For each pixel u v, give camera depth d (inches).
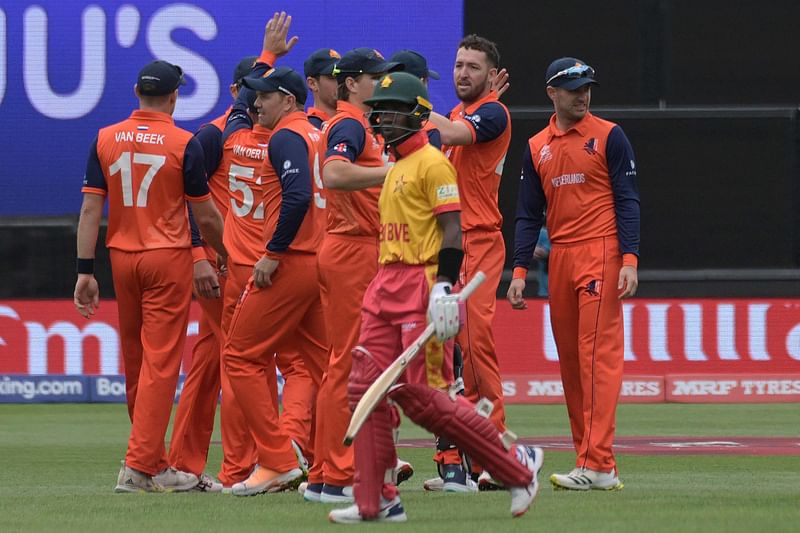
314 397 1094.4
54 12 2225.6
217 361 1101.1
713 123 2269.9
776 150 2273.6
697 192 2279.8
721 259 2288.4
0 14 2220.7
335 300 917.2
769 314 2190.0
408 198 802.2
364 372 814.5
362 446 800.3
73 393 2143.2
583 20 2251.5
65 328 2155.5
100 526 798.5
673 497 931.3
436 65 2223.2
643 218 2288.4
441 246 790.5
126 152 1053.8
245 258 1049.5
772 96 2272.4
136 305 1071.0
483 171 1071.0
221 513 860.6
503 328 2191.2
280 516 840.3
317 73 1073.5
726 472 1185.4
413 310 802.2
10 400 2142.0
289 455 997.8
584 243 1038.4
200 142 1093.1
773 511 832.3
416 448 1470.2
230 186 1063.6
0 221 2250.2
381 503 803.4
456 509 866.8
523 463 791.1
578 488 1002.7
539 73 2256.4
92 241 1079.0
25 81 2231.8
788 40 2263.8
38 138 2240.4
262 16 2217.0
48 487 1107.3
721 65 2266.2
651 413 1957.4
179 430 1095.6
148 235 1052.5
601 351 1024.9
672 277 2282.2
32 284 2253.9
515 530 745.6
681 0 2256.4
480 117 1053.8
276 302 975.6
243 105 1101.1
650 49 2262.6
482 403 784.9
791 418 1875.0
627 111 2263.8
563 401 2150.6
